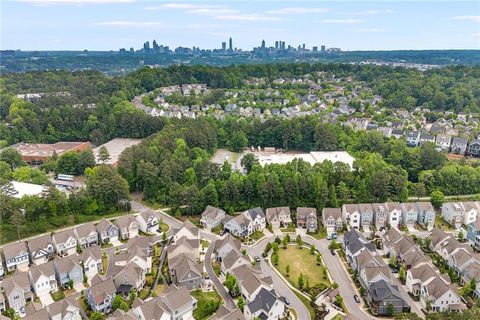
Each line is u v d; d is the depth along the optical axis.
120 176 140.00
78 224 129.12
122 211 138.25
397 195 140.75
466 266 101.31
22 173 153.38
